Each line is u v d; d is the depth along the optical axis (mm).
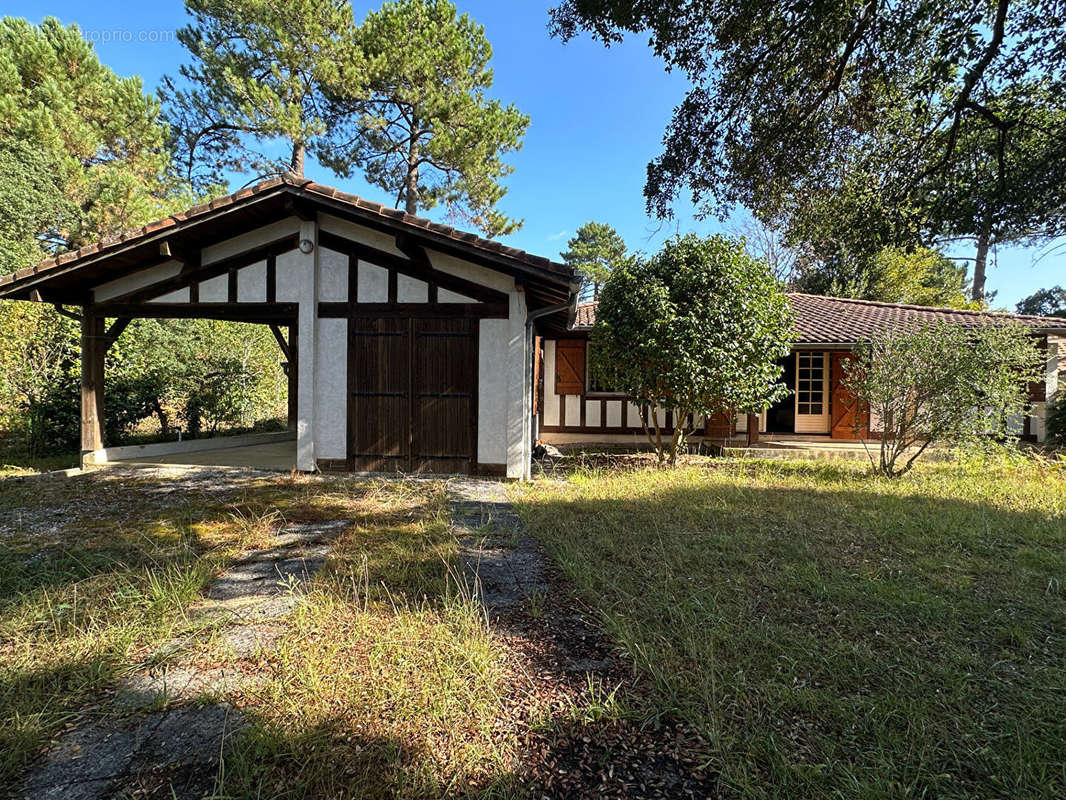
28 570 3105
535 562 3459
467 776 1545
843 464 8250
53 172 12531
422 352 6574
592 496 5441
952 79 5191
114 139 14398
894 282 20281
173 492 5453
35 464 7375
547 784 1525
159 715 1813
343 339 6633
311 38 14227
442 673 2053
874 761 1615
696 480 6473
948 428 6578
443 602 2707
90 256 6012
